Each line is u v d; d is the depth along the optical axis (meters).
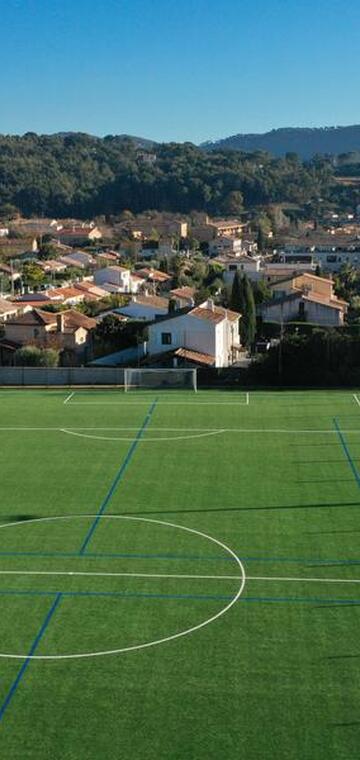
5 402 65.69
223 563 32.81
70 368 75.56
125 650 26.14
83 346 87.88
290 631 27.23
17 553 34.09
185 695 23.69
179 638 26.84
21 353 82.56
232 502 40.19
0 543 35.22
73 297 122.19
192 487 42.62
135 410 61.81
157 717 22.70
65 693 23.84
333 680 24.36
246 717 22.67
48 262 181.75
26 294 126.88
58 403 65.12
